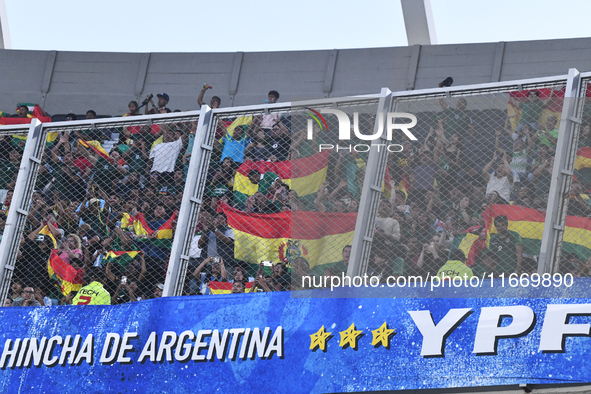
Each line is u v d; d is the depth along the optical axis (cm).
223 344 1051
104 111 2491
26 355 1134
